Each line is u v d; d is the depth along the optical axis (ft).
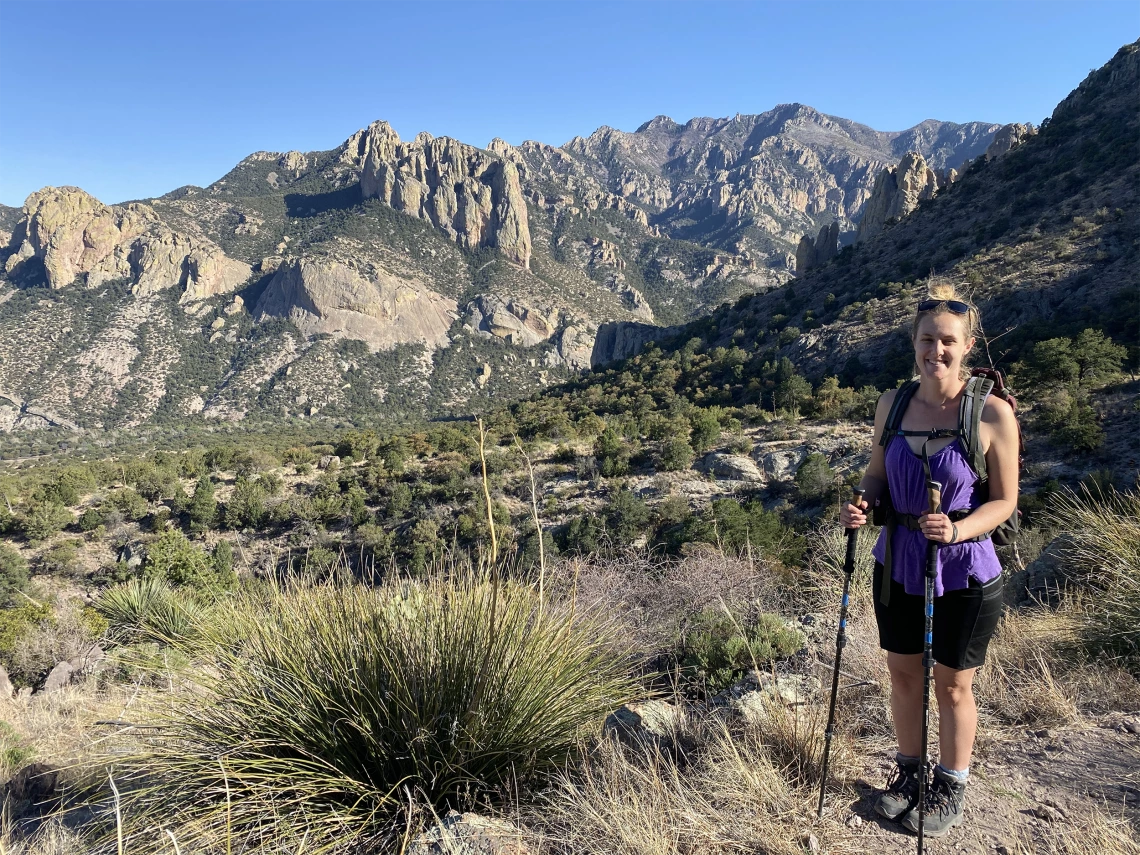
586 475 144.15
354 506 138.10
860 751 8.68
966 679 7.09
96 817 9.35
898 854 6.78
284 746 8.79
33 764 13.08
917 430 7.12
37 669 28.02
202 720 9.33
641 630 15.58
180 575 24.43
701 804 7.34
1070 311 179.52
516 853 7.17
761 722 9.03
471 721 8.53
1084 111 306.14
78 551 143.84
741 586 17.95
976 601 6.86
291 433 563.07
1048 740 8.79
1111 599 11.90
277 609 10.28
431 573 10.47
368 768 8.69
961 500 6.89
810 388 193.26
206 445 469.57
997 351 161.99
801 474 109.40
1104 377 124.67
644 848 6.63
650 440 167.63
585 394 313.73
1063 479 93.45
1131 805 7.18
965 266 235.40
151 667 11.14
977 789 7.86
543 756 8.98
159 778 8.90
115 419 629.10
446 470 151.43
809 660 11.91
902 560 7.19
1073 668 10.98
